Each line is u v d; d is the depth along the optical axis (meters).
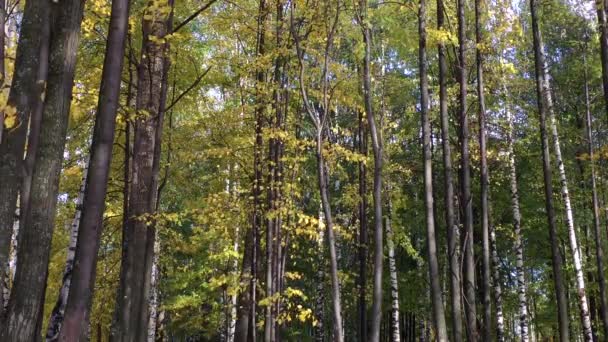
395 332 17.86
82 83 10.83
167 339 30.27
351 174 19.19
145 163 8.89
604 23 10.06
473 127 15.56
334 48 10.92
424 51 9.41
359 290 15.80
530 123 18.61
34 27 5.12
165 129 13.88
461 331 8.70
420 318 23.95
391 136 17.30
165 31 9.09
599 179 18.98
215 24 11.98
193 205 13.60
